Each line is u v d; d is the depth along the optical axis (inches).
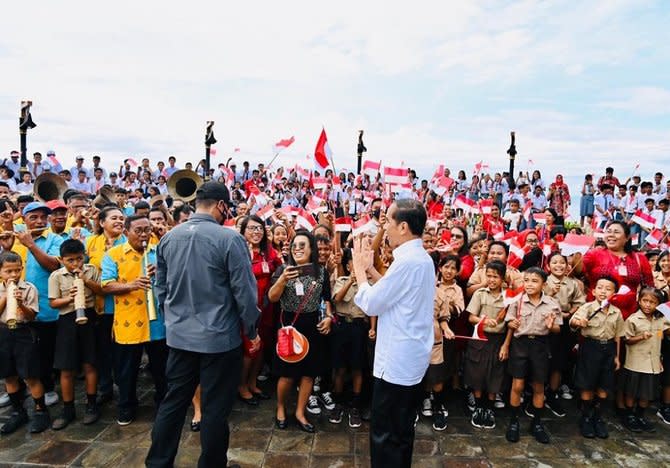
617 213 542.9
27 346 151.6
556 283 187.3
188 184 370.3
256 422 163.6
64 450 142.2
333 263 194.5
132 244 158.2
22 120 546.3
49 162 553.3
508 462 142.6
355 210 543.2
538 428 157.9
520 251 209.8
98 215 183.9
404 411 111.3
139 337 155.6
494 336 165.0
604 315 161.8
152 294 157.9
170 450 121.8
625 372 171.2
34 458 137.6
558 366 179.3
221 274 120.7
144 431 154.6
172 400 122.6
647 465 143.0
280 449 145.9
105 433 152.9
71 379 158.1
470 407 179.8
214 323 118.8
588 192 584.4
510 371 158.9
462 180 705.6
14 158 548.1
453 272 176.6
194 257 120.1
